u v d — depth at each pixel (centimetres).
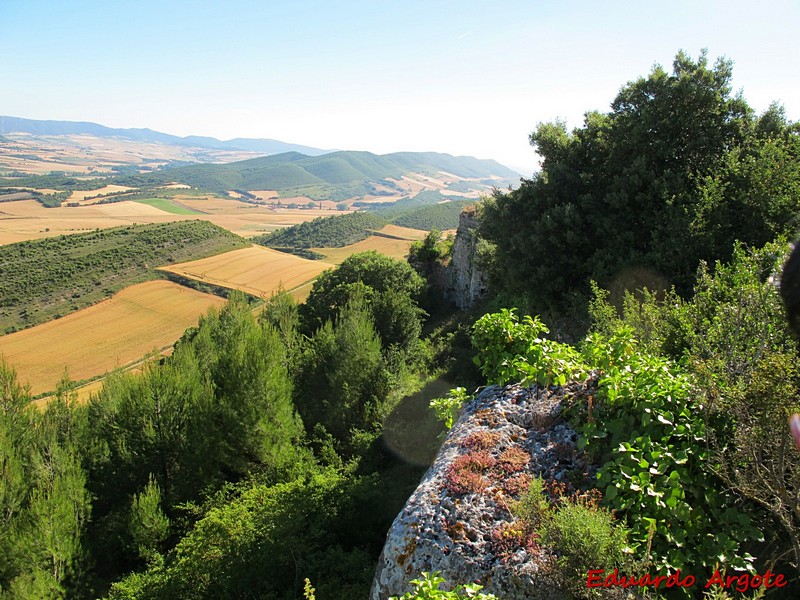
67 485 2125
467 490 511
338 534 1475
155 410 2569
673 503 455
